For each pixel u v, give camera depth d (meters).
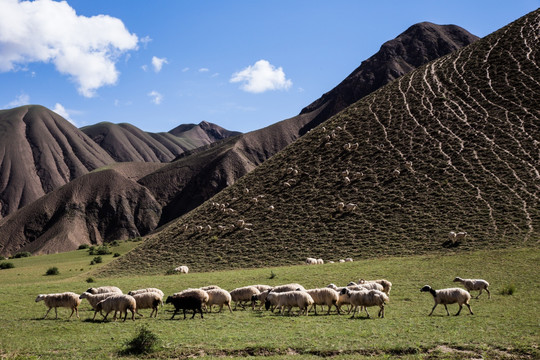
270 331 17.34
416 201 59.19
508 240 43.88
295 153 88.12
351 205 62.09
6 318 22.16
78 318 21.73
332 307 24.55
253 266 52.56
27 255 127.31
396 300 25.36
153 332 17.61
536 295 24.33
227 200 80.44
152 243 72.75
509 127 68.81
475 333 15.96
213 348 15.02
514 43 95.56
